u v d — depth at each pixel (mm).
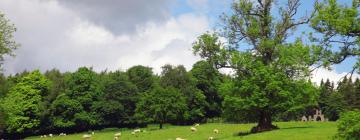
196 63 144750
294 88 64000
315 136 53906
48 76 184125
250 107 64688
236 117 68438
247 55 66188
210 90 142000
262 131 66188
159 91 116688
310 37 37344
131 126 138875
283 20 68562
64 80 146750
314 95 65188
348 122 29312
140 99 133750
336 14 34469
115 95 137750
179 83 143250
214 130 74125
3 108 121750
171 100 115500
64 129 138125
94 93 139000
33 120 136500
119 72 148375
